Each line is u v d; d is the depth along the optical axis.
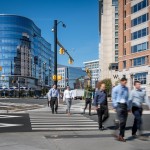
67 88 22.27
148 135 12.14
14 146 9.73
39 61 178.88
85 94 22.34
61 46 33.78
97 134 12.37
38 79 176.62
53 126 15.20
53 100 22.75
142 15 82.12
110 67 124.94
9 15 152.00
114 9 130.00
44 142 10.47
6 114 22.02
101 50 134.38
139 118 11.30
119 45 90.25
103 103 13.76
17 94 148.50
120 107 10.66
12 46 152.38
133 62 84.50
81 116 20.91
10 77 151.38
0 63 151.62
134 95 11.26
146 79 79.50
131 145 10.02
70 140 10.88
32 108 28.73
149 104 11.30
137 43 83.50
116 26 129.62
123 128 10.73
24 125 15.52
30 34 161.25
